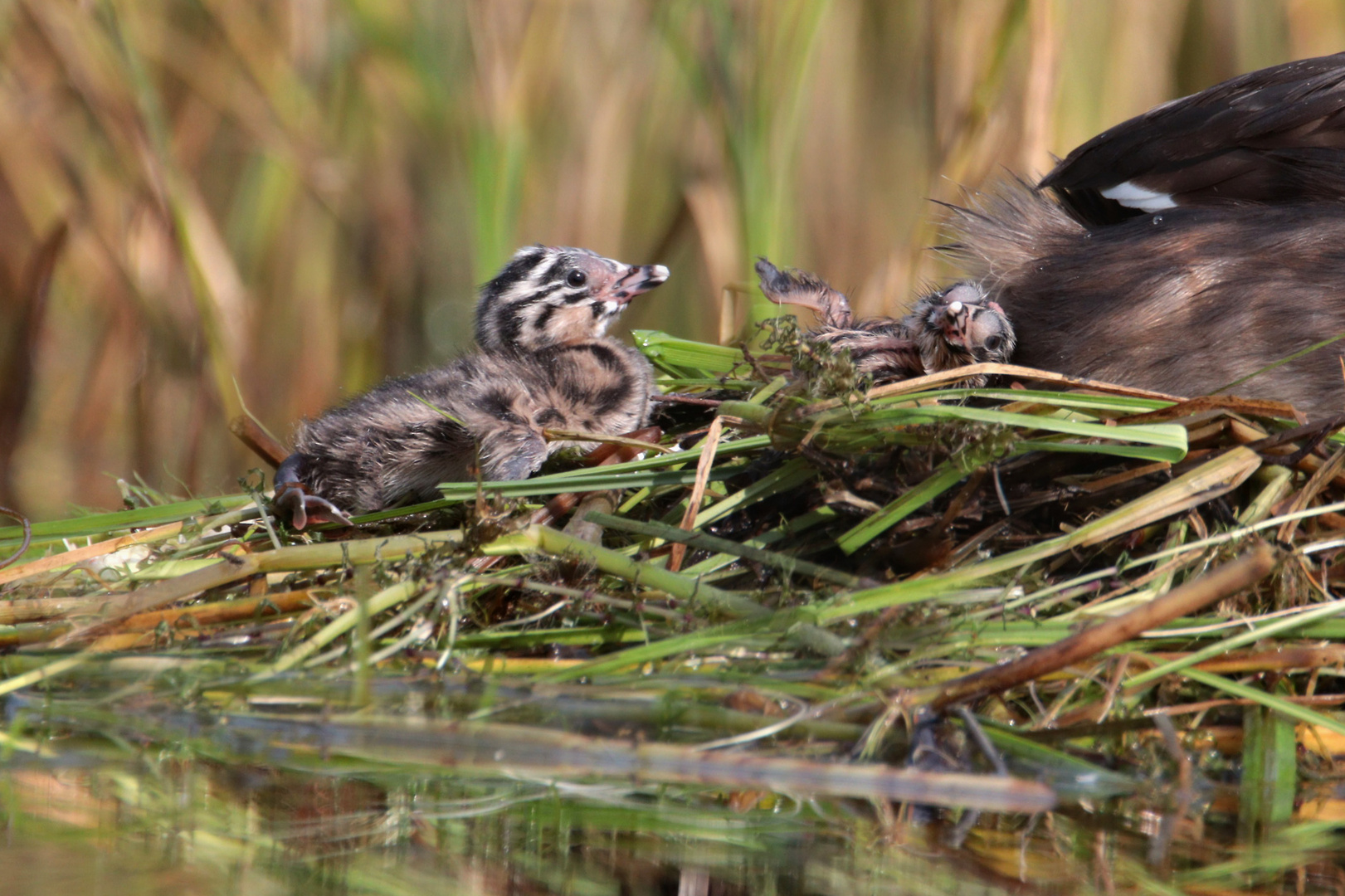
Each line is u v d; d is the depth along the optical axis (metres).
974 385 7.82
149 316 13.95
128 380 14.20
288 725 5.99
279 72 14.41
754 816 5.39
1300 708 5.82
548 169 14.60
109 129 13.48
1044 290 8.27
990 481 6.98
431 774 5.75
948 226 9.62
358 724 5.89
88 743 6.11
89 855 5.07
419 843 5.19
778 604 6.55
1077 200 9.02
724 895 4.84
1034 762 5.68
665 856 5.14
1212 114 8.23
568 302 9.13
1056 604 6.60
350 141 15.16
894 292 12.13
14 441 13.83
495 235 13.13
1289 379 7.55
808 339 7.49
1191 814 5.51
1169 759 5.80
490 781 5.71
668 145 14.80
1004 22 11.61
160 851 5.08
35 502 13.49
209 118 14.46
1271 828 5.35
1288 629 6.13
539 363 8.54
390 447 7.99
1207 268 7.76
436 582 6.52
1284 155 7.98
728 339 11.37
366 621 5.97
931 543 6.79
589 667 6.20
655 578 6.56
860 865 5.01
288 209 15.06
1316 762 6.02
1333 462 6.55
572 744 5.70
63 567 7.73
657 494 7.73
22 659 6.62
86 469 14.17
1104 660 6.05
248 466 14.06
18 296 13.88
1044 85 11.37
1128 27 12.79
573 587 6.81
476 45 13.31
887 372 8.43
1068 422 6.73
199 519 8.09
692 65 12.80
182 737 6.08
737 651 6.29
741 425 7.59
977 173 11.78
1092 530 6.45
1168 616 5.55
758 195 12.27
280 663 6.32
